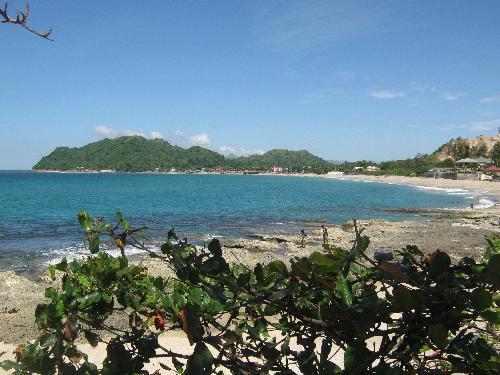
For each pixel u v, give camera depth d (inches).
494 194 3590.1
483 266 71.3
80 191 3929.6
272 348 84.7
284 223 1635.1
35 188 4350.4
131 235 91.4
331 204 2608.3
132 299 88.1
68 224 1585.9
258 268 85.7
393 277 69.0
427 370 75.0
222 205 2500.0
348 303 67.5
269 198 3120.1
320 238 1213.7
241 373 78.2
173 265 79.6
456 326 70.2
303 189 4453.7
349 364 68.1
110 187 4704.7
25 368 77.2
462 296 68.1
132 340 85.6
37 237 1268.5
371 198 3159.5
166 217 1831.9
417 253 80.8
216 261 76.6
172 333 367.6
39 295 607.5
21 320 485.4
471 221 1728.6
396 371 65.6
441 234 1354.6
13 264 885.8
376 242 1188.5
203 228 1471.5
